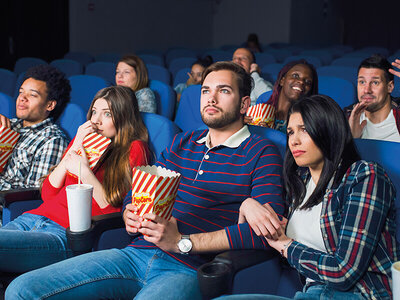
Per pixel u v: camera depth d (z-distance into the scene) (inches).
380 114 87.7
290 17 417.7
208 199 63.2
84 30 334.6
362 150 60.4
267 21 426.6
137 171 53.2
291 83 99.0
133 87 125.6
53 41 318.7
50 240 69.2
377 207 49.3
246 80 65.0
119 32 357.4
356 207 49.6
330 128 52.6
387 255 50.2
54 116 92.8
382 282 49.8
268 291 57.4
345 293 49.9
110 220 65.2
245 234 55.6
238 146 63.9
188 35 419.5
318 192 53.7
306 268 51.4
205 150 66.4
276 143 68.9
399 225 56.2
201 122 114.1
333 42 514.0
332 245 51.8
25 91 88.4
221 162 63.8
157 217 54.4
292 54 274.2
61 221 72.6
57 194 76.0
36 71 89.0
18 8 301.6
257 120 83.0
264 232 54.5
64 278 58.3
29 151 86.7
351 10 537.3
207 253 57.6
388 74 86.0
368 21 541.6
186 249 56.5
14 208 77.0
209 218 62.8
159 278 58.0
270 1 423.2
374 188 49.8
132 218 55.0
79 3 329.4
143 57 238.1
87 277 59.2
